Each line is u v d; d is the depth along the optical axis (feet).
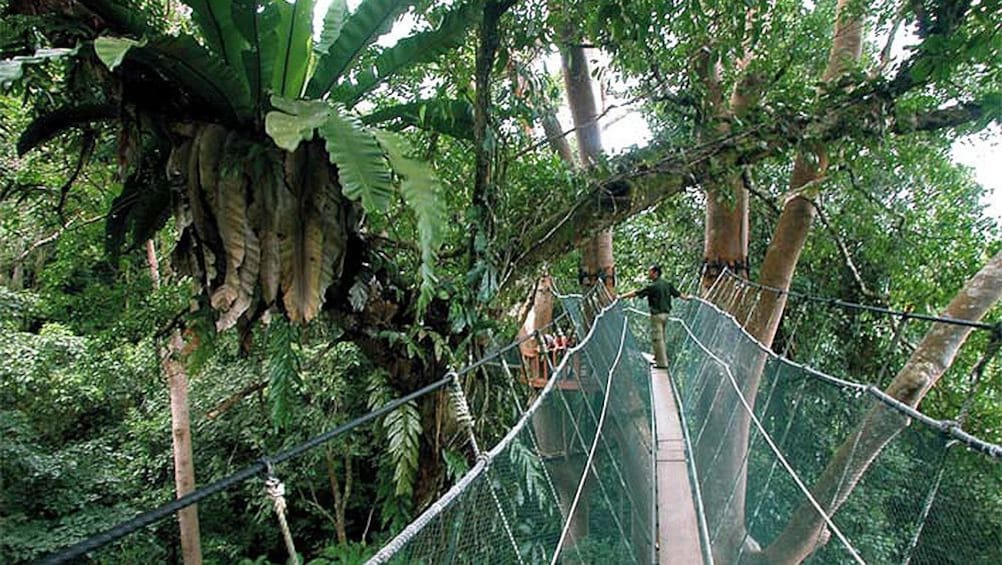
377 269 10.12
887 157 17.58
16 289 23.63
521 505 6.98
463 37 8.58
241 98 7.87
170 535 20.99
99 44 6.04
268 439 20.21
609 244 23.15
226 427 20.38
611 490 11.10
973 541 4.59
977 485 4.73
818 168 17.07
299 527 21.86
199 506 21.11
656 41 12.26
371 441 19.25
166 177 9.08
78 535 18.22
